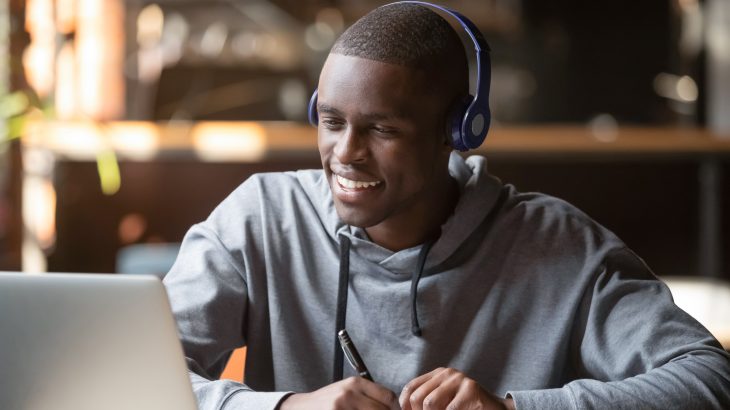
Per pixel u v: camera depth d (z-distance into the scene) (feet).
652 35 26.86
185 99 21.17
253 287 6.84
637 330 6.38
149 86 25.43
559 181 18.04
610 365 6.39
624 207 18.04
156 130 17.44
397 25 6.01
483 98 6.23
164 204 18.56
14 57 14.51
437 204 6.60
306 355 6.79
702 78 26.45
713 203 17.72
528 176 18.07
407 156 5.99
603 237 6.85
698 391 5.85
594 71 27.07
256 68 21.81
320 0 24.98
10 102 14.26
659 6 26.78
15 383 4.42
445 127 6.23
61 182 17.60
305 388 6.75
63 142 17.06
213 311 6.71
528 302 6.65
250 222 6.98
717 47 26.20
